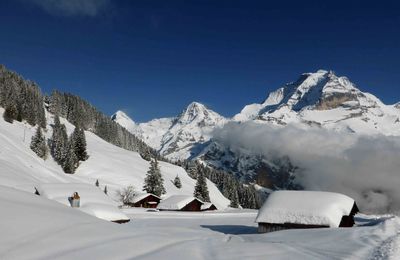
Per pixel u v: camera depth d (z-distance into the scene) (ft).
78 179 408.05
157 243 70.23
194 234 101.76
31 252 52.39
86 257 54.24
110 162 523.29
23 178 267.59
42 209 69.77
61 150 449.48
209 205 400.47
